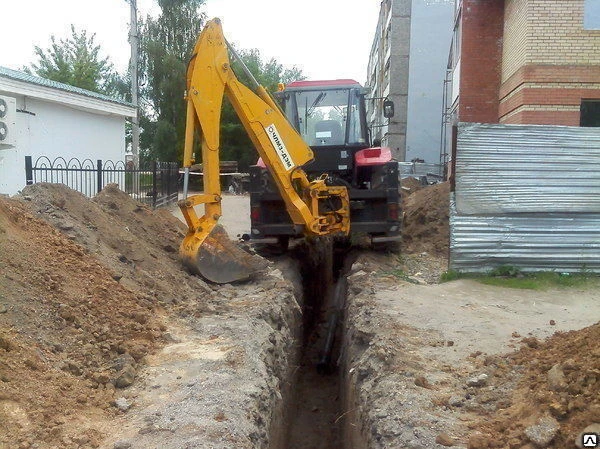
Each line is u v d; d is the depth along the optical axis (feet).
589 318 23.66
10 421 12.02
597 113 42.29
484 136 30.73
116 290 19.98
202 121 26.08
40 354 14.78
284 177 29.14
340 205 31.73
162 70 115.65
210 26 26.40
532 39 41.57
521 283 29.35
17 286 16.70
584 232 30.68
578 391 13.16
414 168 88.79
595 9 40.91
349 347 22.98
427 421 14.17
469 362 18.12
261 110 28.35
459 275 30.86
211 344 18.21
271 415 16.52
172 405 14.10
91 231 23.80
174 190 63.52
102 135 63.57
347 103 34.35
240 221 53.01
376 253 34.53
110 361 16.01
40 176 41.81
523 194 30.71
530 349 17.93
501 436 13.16
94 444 12.19
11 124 28.17
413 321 22.48
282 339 22.25
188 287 24.26
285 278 28.78
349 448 19.11
